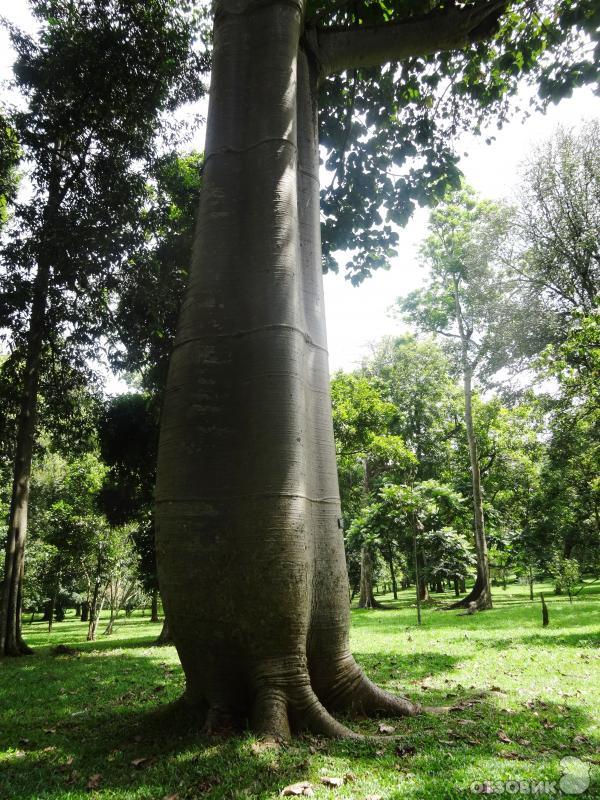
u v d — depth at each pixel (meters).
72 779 3.80
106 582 23.38
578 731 4.75
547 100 9.69
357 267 11.68
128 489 19.70
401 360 35.31
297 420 4.90
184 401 5.11
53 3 15.03
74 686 8.67
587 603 21.75
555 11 9.11
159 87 15.67
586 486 31.61
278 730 4.20
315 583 5.00
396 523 19.61
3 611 15.05
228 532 4.68
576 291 25.56
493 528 30.77
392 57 7.36
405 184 11.15
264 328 5.11
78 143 16.38
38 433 18.88
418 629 16.03
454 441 35.91
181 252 15.37
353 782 3.46
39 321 15.62
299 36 6.37
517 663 8.77
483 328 26.48
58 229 14.58
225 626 4.56
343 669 5.07
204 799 3.28
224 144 5.87
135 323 15.62
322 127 10.62
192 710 4.79
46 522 25.89
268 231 5.42
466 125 10.81
